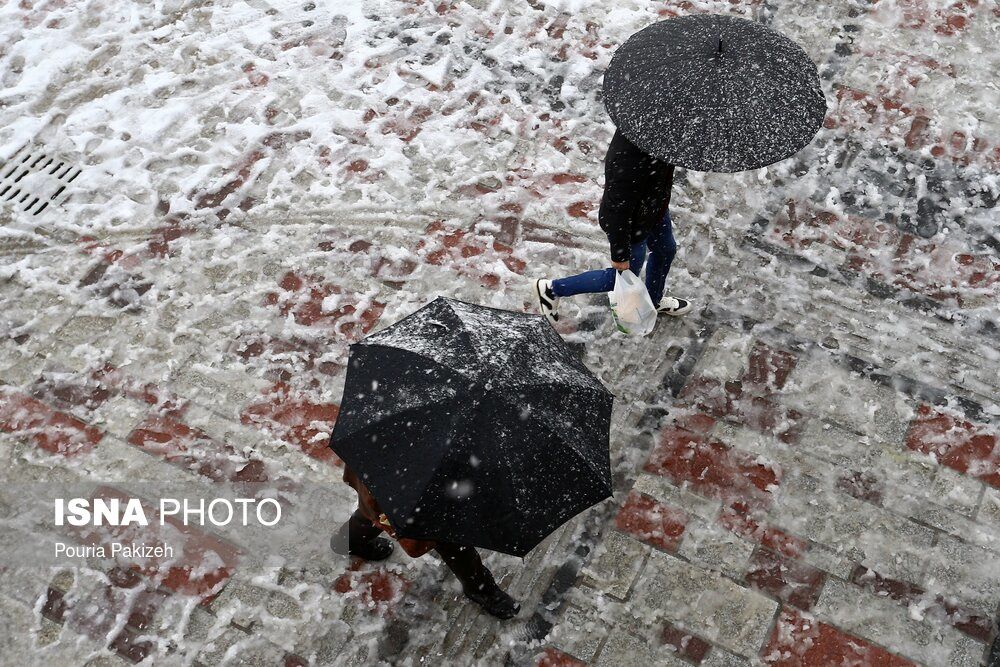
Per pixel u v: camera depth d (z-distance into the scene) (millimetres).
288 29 6793
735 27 3955
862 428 4848
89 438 4691
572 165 6031
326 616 4156
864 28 6895
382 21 6879
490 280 5434
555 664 4066
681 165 3660
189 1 6930
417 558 4332
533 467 3109
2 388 4863
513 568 4328
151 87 6363
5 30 6648
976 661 4098
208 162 5957
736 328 5238
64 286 5293
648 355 5109
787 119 3715
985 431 4848
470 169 5969
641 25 6910
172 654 4035
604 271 4762
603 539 4426
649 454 4723
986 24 6941
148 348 5051
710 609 4227
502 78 6512
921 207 5852
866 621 4203
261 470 4625
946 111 6379
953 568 4371
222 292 5324
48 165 5891
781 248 5621
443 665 4051
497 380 3135
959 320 5316
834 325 5273
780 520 4508
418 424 3123
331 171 5934
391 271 5457
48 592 4172
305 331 5145
